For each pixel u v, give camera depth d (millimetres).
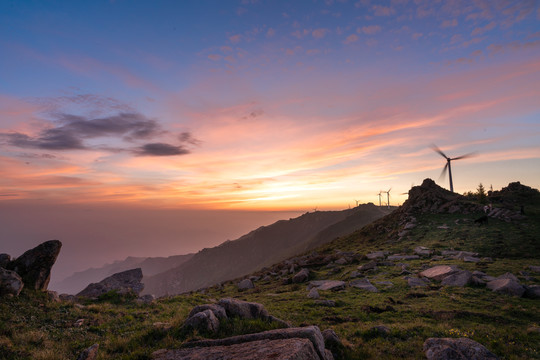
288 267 54969
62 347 13633
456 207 70438
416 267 38312
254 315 14602
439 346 12273
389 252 51219
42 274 23766
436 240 53156
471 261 37375
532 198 75250
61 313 19688
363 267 41125
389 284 31578
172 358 9898
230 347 10078
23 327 16422
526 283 27422
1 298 19859
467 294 25281
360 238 74062
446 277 30156
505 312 20547
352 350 13000
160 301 29234
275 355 8383
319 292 31125
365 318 20422
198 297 32625
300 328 11406
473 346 11852
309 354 8867
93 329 17031
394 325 17906
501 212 60625
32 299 21172
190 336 12141
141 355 10695
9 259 24484
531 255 38688
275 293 35688
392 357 12430
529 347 13977
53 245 25250
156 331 13422
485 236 49625
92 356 11344
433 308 21969
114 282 33594
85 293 31062
